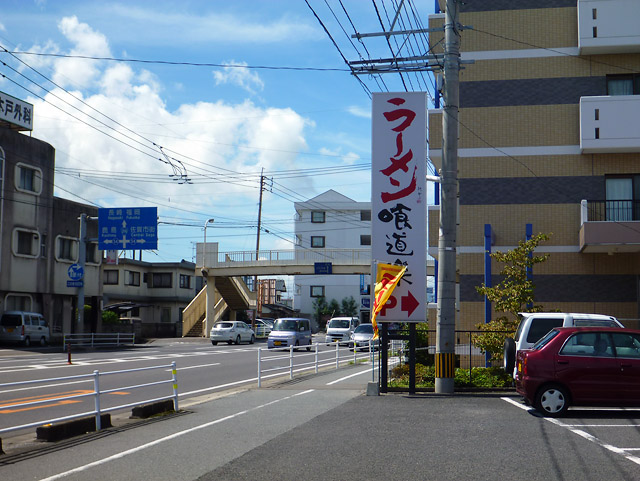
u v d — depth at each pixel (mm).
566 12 21000
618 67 20641
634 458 7750
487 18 21391
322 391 15352
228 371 22047
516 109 21016
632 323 20031
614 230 19125
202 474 7035
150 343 45656
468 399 13641
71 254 42125
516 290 16312
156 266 62000
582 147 19938
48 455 8039
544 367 11109
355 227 76688
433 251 21359
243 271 50000
